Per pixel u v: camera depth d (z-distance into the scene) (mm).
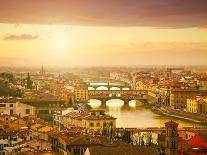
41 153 189875
